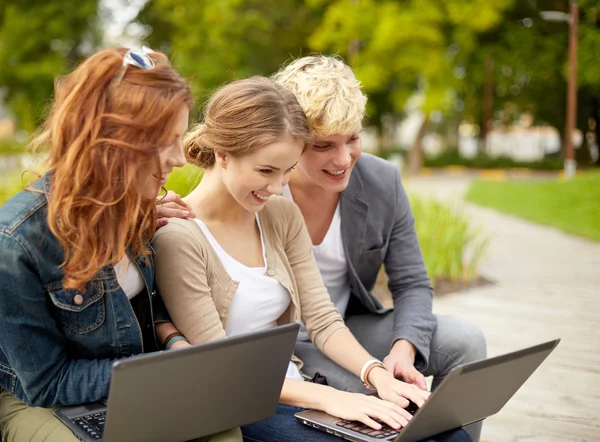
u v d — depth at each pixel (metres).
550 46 22.58
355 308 2.54
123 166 1.50
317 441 1.74
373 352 2.39
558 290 5.26
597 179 13.13
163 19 22.78
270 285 2.00
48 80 22.41
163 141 1.53
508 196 12.90
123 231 1.53
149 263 1.78
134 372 1.35
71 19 22.70
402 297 2.42
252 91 1.81
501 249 7.24
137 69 1.51
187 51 21.56
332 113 2.02
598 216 9.54
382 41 19.77
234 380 1.55
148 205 1.69
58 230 1.54
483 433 2.67
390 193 2.44
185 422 1.52
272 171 1.83
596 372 3.35
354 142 2.19
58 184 1.50
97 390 1.61
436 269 5.57
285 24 24.06
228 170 1.86
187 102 1.57
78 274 1.52
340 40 20.84
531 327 4.21
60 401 1.62
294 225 2.15
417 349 2.23
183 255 1.85
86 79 1.50
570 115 17.56
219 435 1.64
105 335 1.67
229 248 1.96
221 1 20.86
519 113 30.45
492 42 24.05
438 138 35.12
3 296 1.53
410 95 21.81
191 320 1.84
